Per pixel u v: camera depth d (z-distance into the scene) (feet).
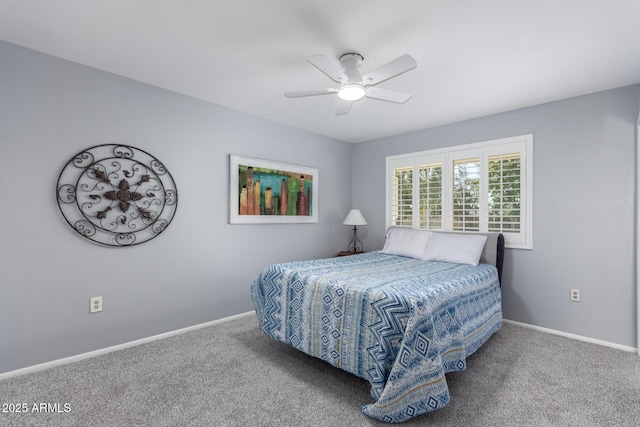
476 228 12.05
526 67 8.02
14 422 5.73
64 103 7.91
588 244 9.64
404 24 6.27
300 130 13.83
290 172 13.37
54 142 7.77
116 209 8.75
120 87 8.80
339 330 6.93
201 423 5.75
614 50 7.16
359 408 6.22
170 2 5.72
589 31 6.43
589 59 7.58
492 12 5.86
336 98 10.34
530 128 10.75
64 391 6.72
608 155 9.31
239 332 10.20
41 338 7.64
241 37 6.86
